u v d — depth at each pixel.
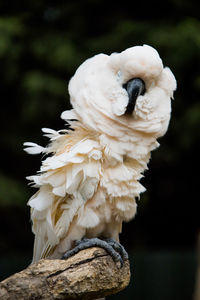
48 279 4.21
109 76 4.79
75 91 4.85
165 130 4.91
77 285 4.26
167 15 11.30
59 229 4.75
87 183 4.62
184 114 10.87
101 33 11.14
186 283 11.33
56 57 10.28
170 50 10.41
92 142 4.71
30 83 9.99
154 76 4.76
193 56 10.48
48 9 11.43
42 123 10.77
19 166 11.13
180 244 12.94
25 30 10.61
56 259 4.68
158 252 11.64
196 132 10.71
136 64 4.69
